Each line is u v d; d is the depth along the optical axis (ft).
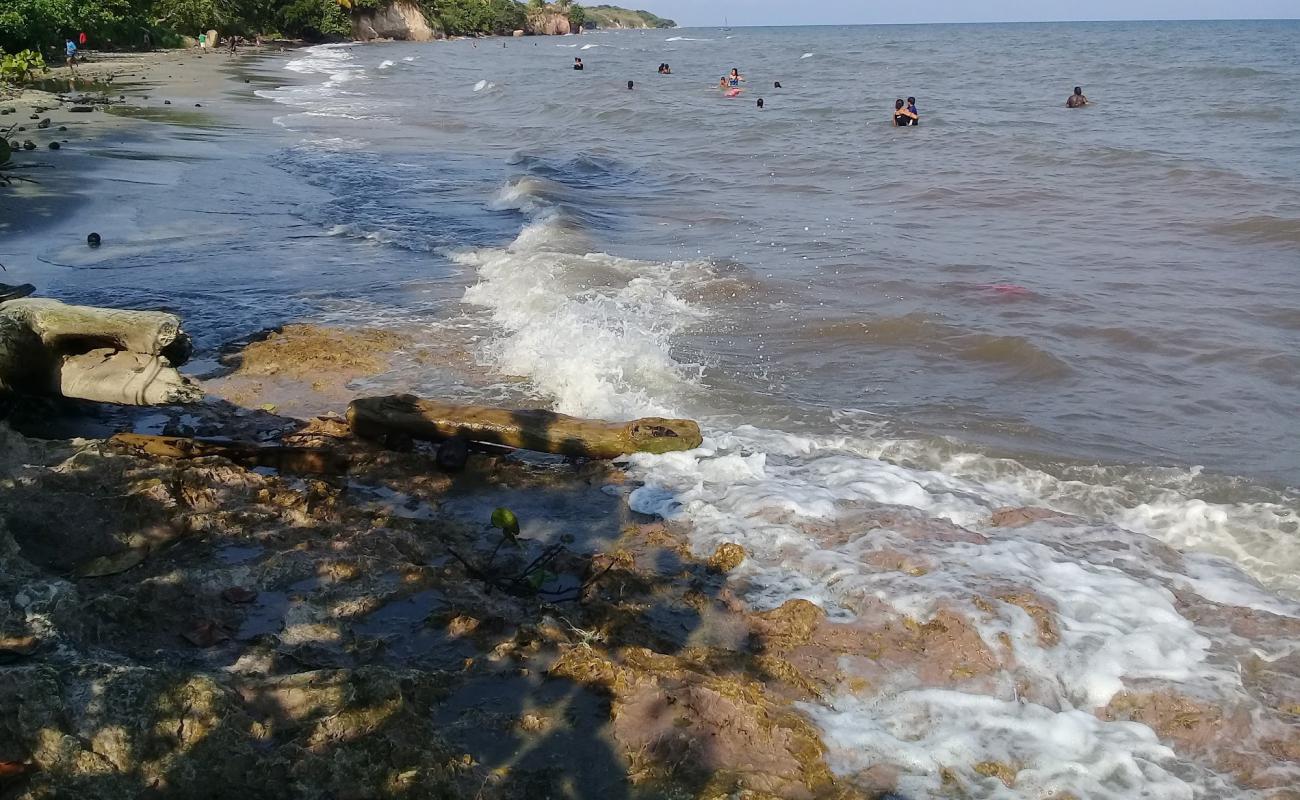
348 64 187.21
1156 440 23.20
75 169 53.42
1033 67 161.07
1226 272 36.91
